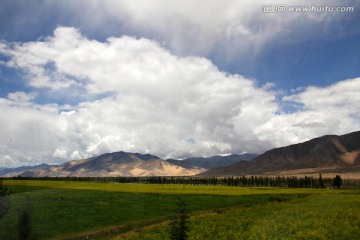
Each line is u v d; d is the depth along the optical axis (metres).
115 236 42.78
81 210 57.28
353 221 42.84
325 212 51.41
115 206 62.50
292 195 88.06
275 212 54.03
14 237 38.09
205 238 37.72
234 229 41.91
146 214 55.75
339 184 162.12
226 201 72.81
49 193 82.94
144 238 38.78
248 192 94.56
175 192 89.62
